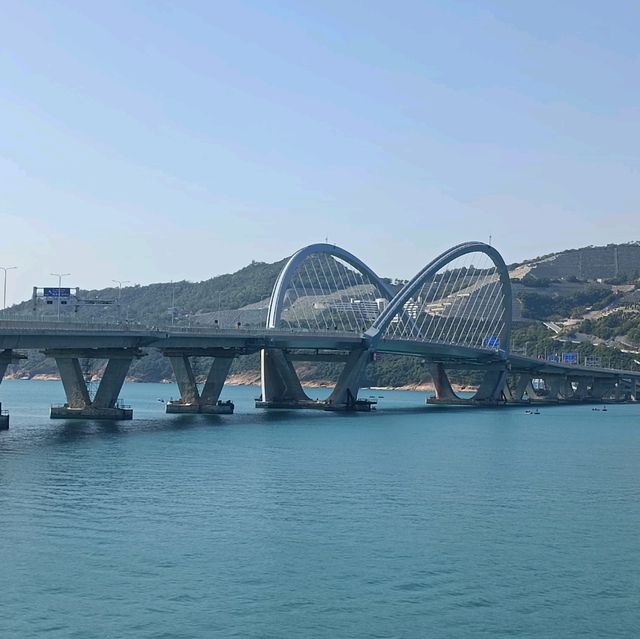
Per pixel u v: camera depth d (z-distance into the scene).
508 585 50.75
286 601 47.31
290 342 161.88
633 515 68.56
